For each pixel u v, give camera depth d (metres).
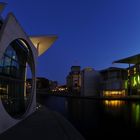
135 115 22.38
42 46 28.77
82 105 36.66
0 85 12.92
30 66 20.88
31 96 20.52
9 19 12.09
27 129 12.40
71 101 48.97
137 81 66.94
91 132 13.45
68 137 10.52
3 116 11.67
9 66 14.79
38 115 19.36
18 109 17.14
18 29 14.19
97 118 20.17
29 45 18.11
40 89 141.38
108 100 53.34
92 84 80.69
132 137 12.05
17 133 11.23
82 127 15.30
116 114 23.39
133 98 55.75
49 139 9.99
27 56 19.77
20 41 16.69
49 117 18.08
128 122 17.73
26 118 17.34
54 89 140.50
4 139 9.86
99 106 34.12
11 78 15.28
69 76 108.38
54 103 41.66
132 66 72.62
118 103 41.53
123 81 71.25
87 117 20.94
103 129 14.49
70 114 23.47
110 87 71.94
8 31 12.00
